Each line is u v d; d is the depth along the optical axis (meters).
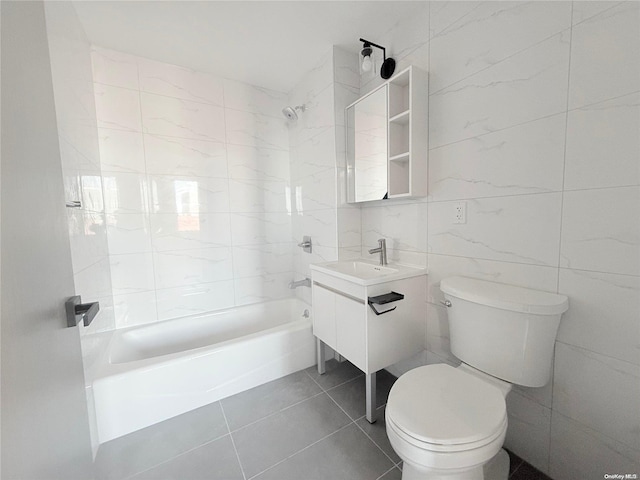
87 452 0.71
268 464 1.17
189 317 2.07
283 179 2.44
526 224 1.08
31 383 0.45
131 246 1.89
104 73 1.74
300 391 1.66
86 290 1.34
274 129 2.37
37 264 0.50
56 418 0.54
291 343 1.83
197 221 2.10
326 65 1.84
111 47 1.74
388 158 1.53
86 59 1.58
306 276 2.31
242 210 2.28
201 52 1.82
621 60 0.83
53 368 0.54
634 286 0.84
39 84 0.55
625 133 0.83
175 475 1.13
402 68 1.57
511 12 1.09
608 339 0.90
